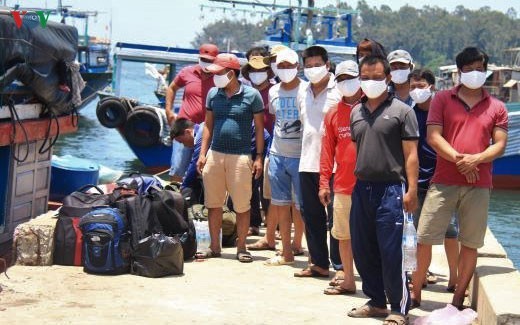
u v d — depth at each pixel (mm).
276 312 6367
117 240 7344
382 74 5746
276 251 9016
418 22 175875
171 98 10406
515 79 44250
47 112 9234
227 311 6348
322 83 7289
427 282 7664
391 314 5910
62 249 7586
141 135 19656
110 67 44688
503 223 16953
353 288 7023
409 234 5820
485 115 6215
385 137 5793
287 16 22891
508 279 6391
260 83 9062
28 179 9164
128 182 8273
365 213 5957
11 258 7992
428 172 6969
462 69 6168
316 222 7504
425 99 6902
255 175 8250
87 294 6645
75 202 7707
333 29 23234
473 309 6699
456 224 7160
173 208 7836
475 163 6129
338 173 6664
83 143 29875
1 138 8141
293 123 7727
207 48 9953
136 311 6203
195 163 8992
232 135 8102
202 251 8406
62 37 9211
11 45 7961
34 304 6270
